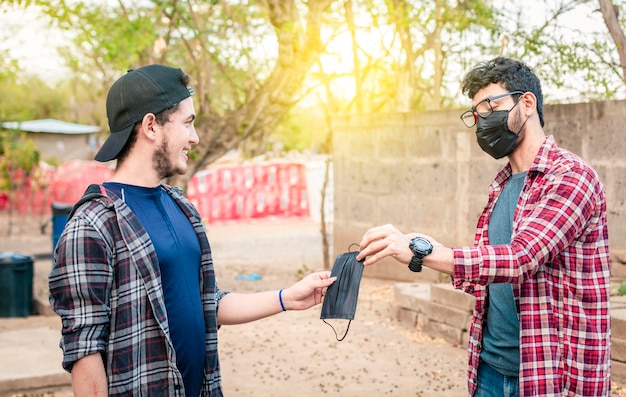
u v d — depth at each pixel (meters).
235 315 2.67
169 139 2.35
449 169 9.19
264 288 9.81
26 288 8.77
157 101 2.32
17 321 8.48
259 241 16.16
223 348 6.65
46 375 5.42
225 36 10.09
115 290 2.20
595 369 2.40
